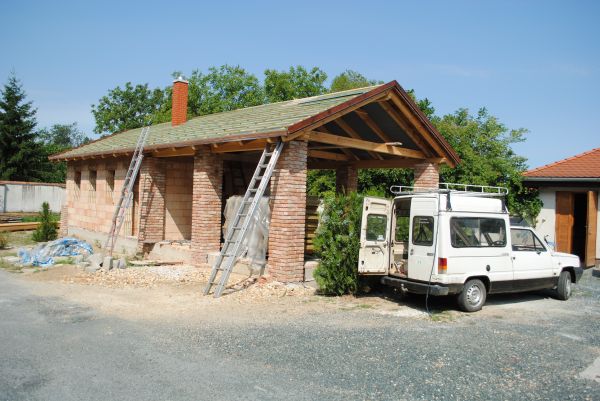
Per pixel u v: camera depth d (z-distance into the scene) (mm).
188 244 14930
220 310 8859
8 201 35219
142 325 7762
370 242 10227
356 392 5328
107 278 11680
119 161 17219
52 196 37219
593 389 5594
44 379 5457
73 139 105688
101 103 56281
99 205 18656
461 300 9383
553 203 17531
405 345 7074
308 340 7148
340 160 17312
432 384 5629
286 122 10969
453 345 7152
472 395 5355
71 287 10719
